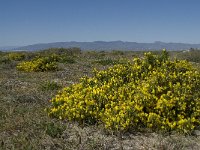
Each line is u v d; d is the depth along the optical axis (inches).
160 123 243.6
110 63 697.6
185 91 268.7
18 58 853.8
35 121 246.4
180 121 240.8
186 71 298.7
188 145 219.8
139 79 300.4
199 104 267.1
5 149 198.2
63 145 209.8
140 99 256.8
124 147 215.5
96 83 303.7
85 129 239.6
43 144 209.3
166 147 212.8
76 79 472.7
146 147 215.3
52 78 478.9
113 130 235.5
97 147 209.9
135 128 243.4
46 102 315.6
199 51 1042.7
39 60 603.2
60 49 1236.5
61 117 258.4
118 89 278.4
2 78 466.0
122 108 249.6
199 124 254.4
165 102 252.4
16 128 235.8
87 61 772.6
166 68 306.7
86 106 255.1
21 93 351.9
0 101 307.7
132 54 1098.7
